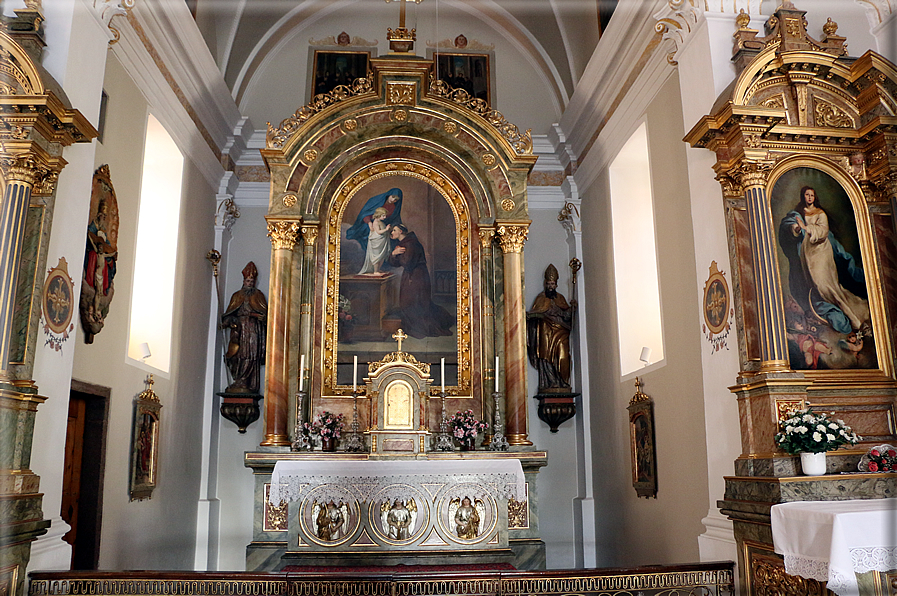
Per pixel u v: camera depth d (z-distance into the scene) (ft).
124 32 23.79
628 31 27.94
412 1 35.01
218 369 34.32
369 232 33.81
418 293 33.30
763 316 18.99
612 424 31.76
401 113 32.12
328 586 18.90
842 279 20.07
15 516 16.78
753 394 19.13
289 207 30.91
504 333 31.42
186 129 30.48
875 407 19.40
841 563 14.37
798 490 17.37
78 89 20.06
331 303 32.48
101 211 22.65
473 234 33.50
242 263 36.19
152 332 28.55
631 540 29.09
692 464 23.39
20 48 17.65
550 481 34.96
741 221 20.12
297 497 25.89
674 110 25.41
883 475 17.78
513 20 38.27
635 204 31.53
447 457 27.04
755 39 21.02
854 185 20.63
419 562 25.80
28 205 18.10
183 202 30.60
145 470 26.22
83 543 22.09
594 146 33.68
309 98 37.70
